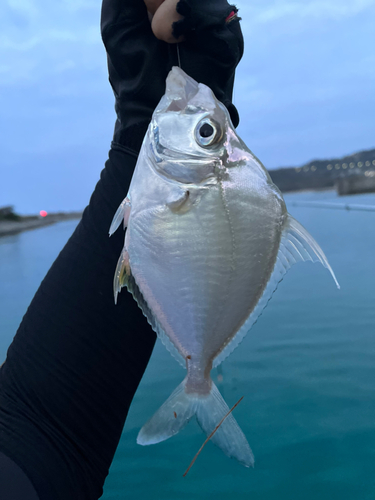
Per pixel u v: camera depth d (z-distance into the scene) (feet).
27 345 0.77
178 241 0.66
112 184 0.83
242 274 0.66
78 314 0.77
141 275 0.67
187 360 0.68
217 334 0.67
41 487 0.64
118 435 0.78
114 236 0.81
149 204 0.67
